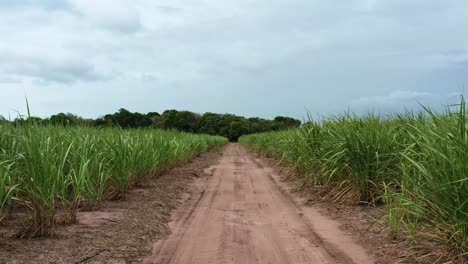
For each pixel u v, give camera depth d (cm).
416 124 786
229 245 631
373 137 869
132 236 658
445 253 499
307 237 677
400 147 841
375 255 563
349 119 999
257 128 8594
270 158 2353
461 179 443
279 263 547
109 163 938
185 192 1176
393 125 920
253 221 806
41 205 599
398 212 627
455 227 474
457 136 489
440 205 496
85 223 714
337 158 884
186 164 2103
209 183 1399
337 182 966
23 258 508
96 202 875
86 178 803
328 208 902
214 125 8856
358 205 884
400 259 531
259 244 638
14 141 702
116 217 776
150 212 848
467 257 474
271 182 1406
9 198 627
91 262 519
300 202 1002
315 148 1105
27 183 593
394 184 841
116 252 569
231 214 876
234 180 1484
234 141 8656
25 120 660
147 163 1205
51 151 632
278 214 872
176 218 832
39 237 600
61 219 714
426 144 557
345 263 539
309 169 1152
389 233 637
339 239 658
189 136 2478
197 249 610
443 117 578
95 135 977
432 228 536
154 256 571
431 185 503
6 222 673
